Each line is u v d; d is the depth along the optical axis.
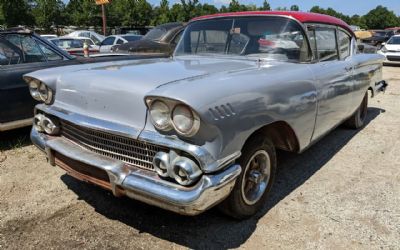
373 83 5.73
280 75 3.13
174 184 2.46
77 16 33.69
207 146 2.38
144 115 2.57
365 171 4.20
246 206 3.03
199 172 2.40
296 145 3.47
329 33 4.20
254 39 3.79
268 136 3.19
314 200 3.49
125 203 3.37
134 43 10.45
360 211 3.31
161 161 2.46
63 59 5.38
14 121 4.69
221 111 2.40
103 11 20.61
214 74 2.87
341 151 4.84
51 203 3.38
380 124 6.21
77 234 2.92
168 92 2.34
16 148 4.75
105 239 2.86
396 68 15.54
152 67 3.18
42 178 3.87
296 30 3.67
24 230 2.97
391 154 4.76
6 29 5.01
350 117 5.34
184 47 4.30
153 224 3.06
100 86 2.81
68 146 3.03
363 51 5.59
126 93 2.66
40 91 3.26
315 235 2.95
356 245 2.84
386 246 2.83
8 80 4.58
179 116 2.32
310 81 3.44
